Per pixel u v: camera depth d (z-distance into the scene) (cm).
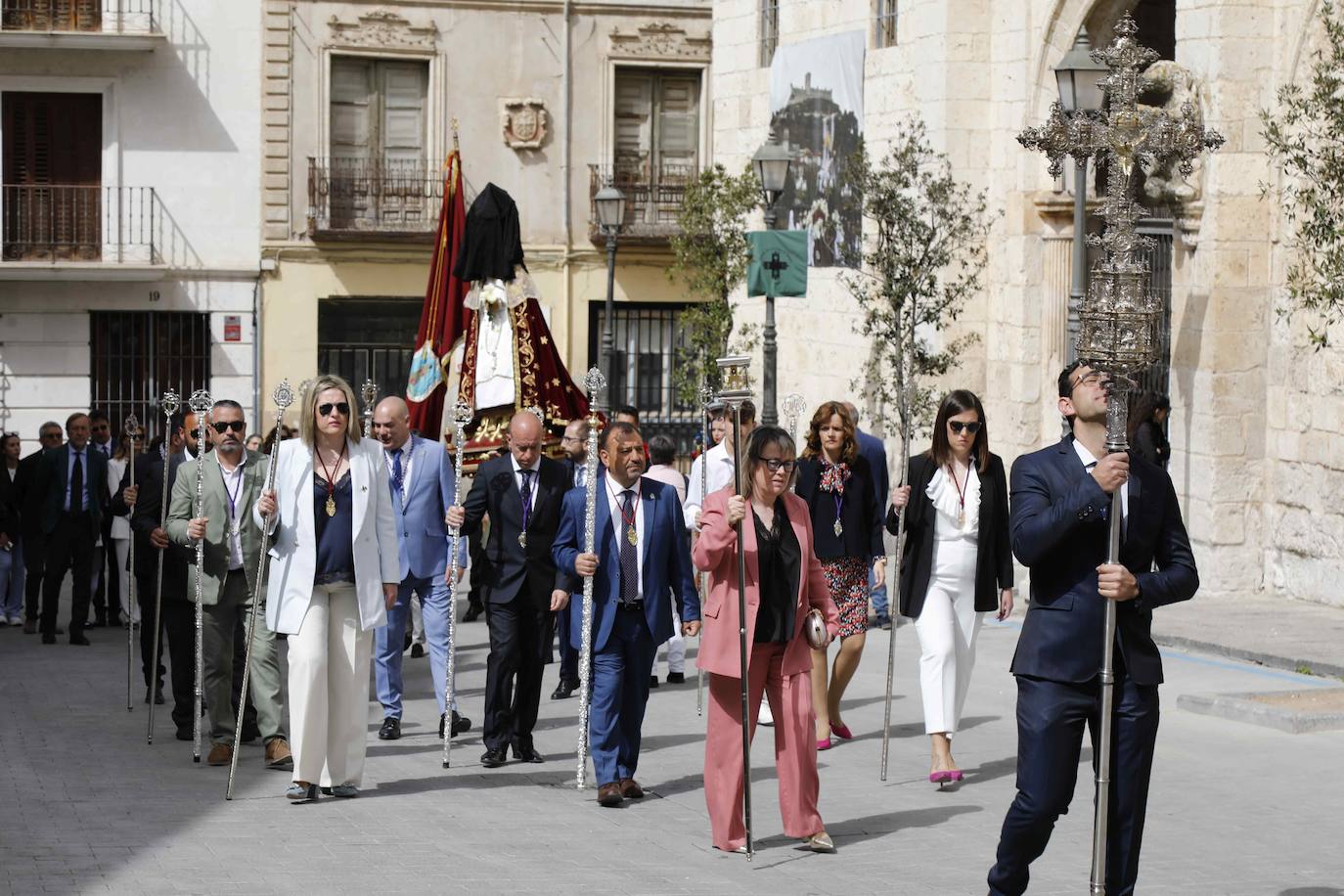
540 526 1195
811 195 2747
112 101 3425
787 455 936
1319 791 1095
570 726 1367
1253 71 1891
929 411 2219
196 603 1209
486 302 1967
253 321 3497
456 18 3531
